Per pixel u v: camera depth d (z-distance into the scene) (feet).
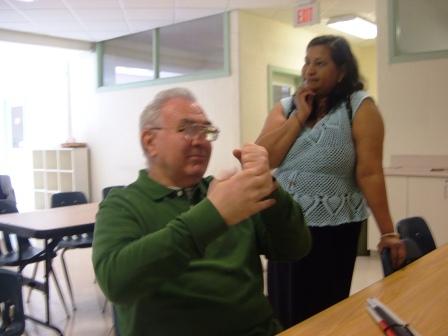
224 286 3.57
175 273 2.76
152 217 3.49
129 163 20.80
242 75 16.55
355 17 17.31
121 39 20.76
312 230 4.92
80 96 22.84
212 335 3.51
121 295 2.79
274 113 5.66
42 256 10.23
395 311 3.38
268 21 17.60
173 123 3.55
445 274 4.24
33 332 9.34
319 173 4.95
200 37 17.70
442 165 13.43
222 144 17.13
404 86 14.02
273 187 3.28
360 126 4.92
